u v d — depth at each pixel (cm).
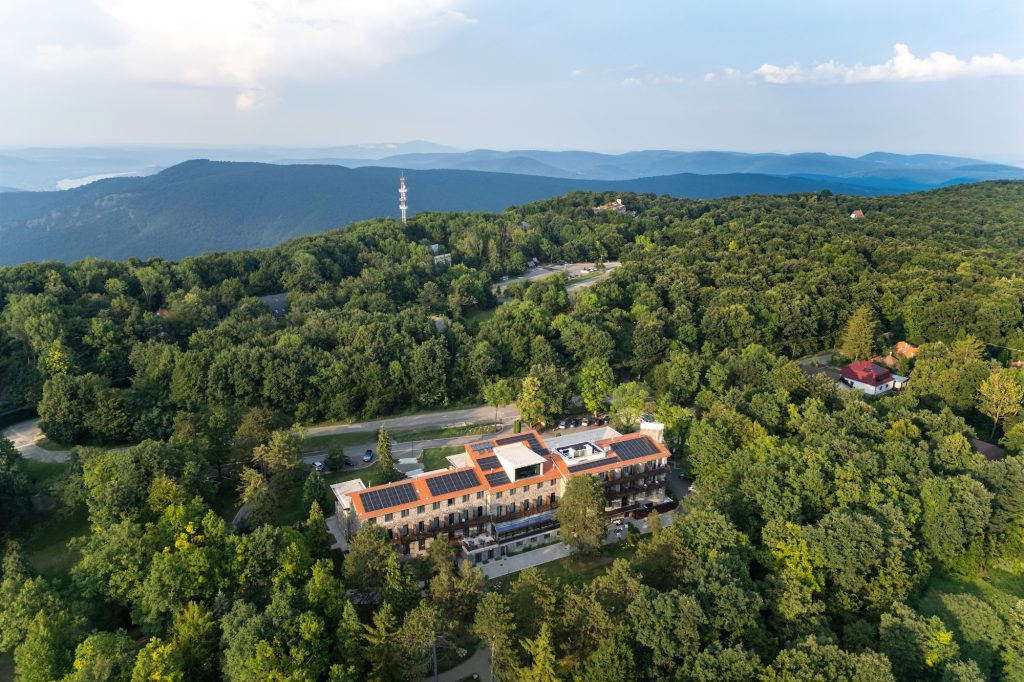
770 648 8331
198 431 13850
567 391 17525
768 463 11725
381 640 8206
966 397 15950
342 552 11150
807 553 9738
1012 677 8612
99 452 12306
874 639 8844
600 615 8075
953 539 10475
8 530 11500
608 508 12812
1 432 16475
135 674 7512
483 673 8906
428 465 15325
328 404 17975
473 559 11400
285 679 7544
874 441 12900
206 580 9100
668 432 15025
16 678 7900
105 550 9319
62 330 18338
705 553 9625
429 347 19600
